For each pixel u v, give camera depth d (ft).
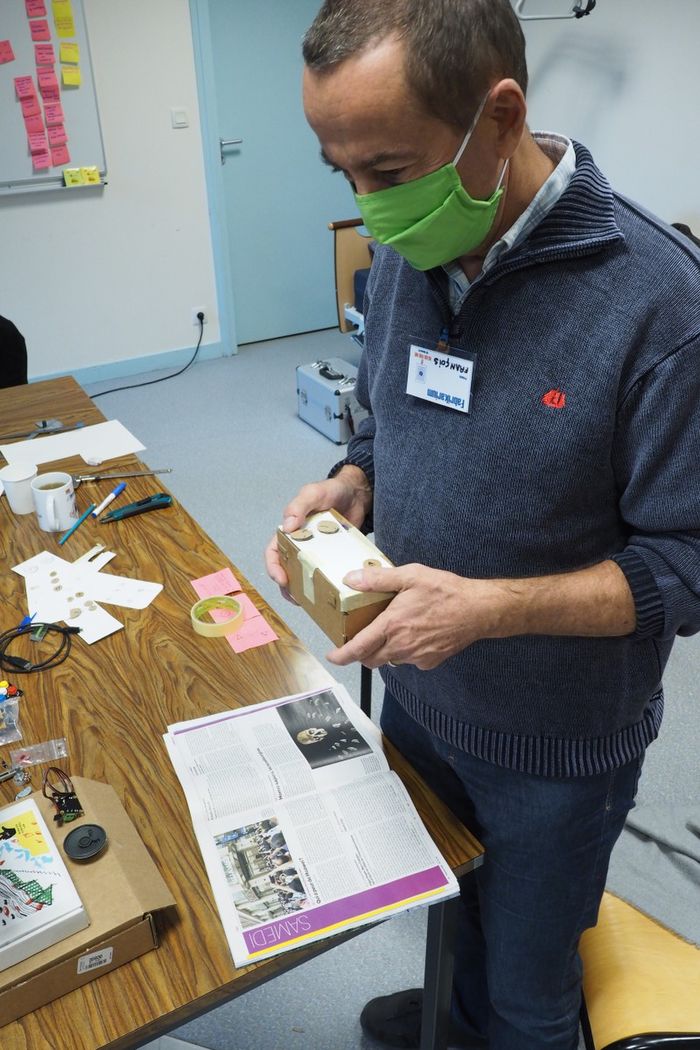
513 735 3.31
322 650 8.07
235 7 13.02
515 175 2.68
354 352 15.60
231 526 10.07
